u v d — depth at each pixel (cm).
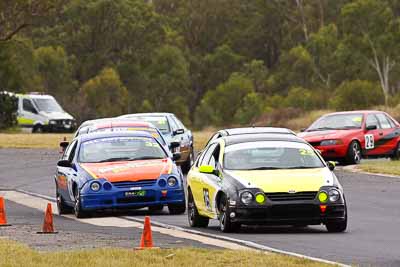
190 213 6269
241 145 5994
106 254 4403
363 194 8438
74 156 7219
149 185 6794
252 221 5472
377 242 5172
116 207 6762
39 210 7825
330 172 5750
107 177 6781
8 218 7006
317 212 5484
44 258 4312
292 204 5462
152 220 6650
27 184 10512
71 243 5081
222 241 5178
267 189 5491
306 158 5891
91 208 6738
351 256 4594
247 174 5669
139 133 7338
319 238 5356
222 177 5741
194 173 6262
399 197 8138
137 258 4272
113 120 9400
